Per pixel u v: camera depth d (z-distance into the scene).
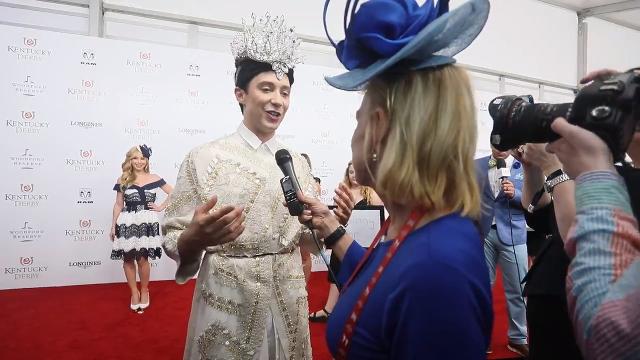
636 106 0.59
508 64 6.24
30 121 3.60
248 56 1.32
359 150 0.78
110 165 3.84
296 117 4.46
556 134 0.69
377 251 0.78
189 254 1.18
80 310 3.38
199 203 1.27
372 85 0.74
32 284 3.64
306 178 1.46
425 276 0.60
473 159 0.70
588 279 0.55
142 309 3.47
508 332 2.92
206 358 1.22
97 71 3.79
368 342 0.67
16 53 3.55
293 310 1.30
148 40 4.15
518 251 2.78
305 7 5.02
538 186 1.42
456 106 0.67
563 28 6.70
